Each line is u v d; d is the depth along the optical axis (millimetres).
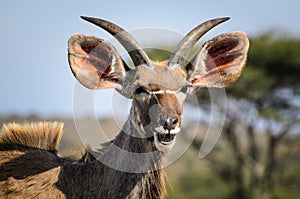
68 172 16969
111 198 16344
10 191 16875
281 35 60250
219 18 17344
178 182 66438
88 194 16609
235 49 17828
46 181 16891
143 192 16422
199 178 67125
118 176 16375
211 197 66062
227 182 64875
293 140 65000
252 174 64250
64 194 16766
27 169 17109
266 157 64500
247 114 61719
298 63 59062
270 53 58969
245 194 64562
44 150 17766
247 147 63688
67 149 18766
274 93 61062
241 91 59812
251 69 59062
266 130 63062
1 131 18031
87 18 16672
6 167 17234
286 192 64625
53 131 18219
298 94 60938
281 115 61281
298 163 65625
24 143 17875
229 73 18016
